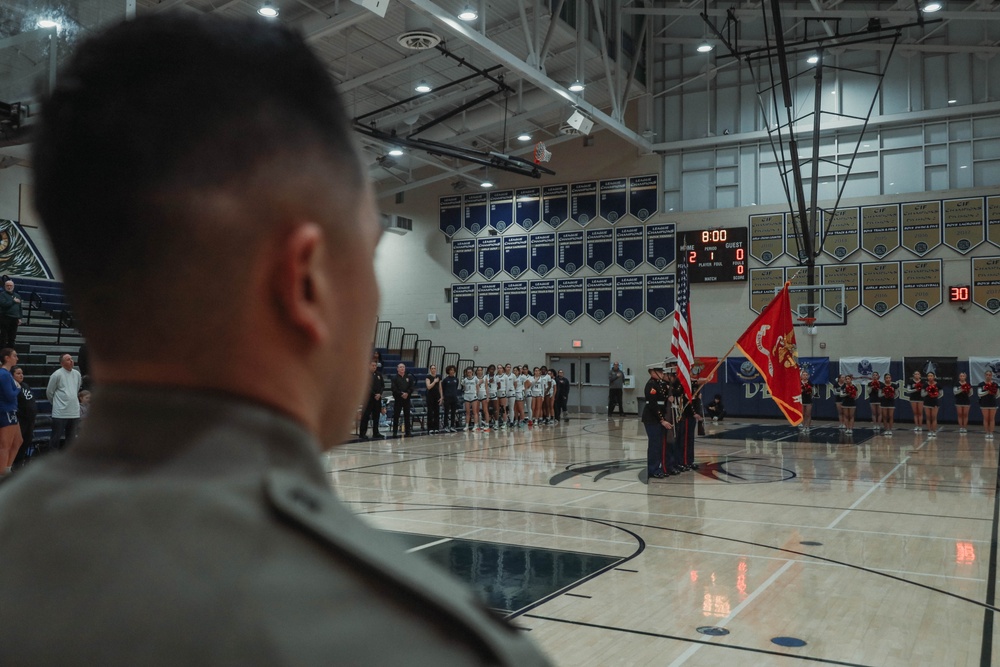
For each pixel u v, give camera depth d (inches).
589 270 981.8
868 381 852.6
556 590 212.2
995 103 807.7
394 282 1086.4
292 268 18.8
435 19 525.7
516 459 525.7
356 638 15.1
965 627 183.8
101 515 16.2
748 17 838.5
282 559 15.6
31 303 628.1
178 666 14.5
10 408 359.6
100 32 19.4
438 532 289.0
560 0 649.0
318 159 20.0
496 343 1026.1
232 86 18.8
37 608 15.5
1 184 714.8
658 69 946.1
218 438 17.5
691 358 469.4
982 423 811.4
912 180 844.0
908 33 837.8
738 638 175.2
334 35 664.4
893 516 326.0
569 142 997.2
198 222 18.2
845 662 161.0
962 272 820.6
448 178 1051.3
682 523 309.1
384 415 821.2
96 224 18.1
